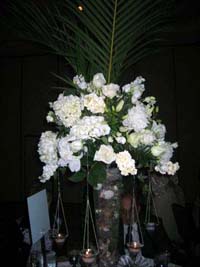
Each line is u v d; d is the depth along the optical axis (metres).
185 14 4.40
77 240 1.86
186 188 5.29
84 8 1.27
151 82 5.46
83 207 1.49
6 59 6.19
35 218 1.29
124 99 1.31
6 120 6.25
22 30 1.47
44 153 1.32
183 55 5.37
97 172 1.21
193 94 5.36
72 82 1.41
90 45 1.32
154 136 1.28
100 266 1.27
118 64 1.37
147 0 1.25
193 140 5.35
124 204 1.57
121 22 1.27
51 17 1.36
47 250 1.60
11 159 6.22
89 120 1.19
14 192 6.18
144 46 1.48
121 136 1.26
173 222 2.89
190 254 2.44
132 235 1.52
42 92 6.07
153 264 1.47
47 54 5.95
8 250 2.23
